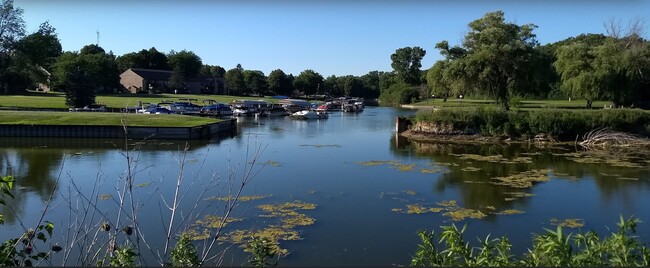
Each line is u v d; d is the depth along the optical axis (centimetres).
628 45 5488
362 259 1166
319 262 1141
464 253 580
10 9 6675
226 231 1363
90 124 4016
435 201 1789
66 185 1988
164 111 6075
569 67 5434
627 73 5131
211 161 2748
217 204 1680
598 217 1579
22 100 6378
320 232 1381
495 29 4731
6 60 6894
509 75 4806
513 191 1973
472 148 3553
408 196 1867
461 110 4275
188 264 683
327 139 4141
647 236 1335
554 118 3897
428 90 11331
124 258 602
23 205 1627
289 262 1138
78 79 5766
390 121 6594
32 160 2711
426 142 3931
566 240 516
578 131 3872
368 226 1448
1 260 553
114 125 3991
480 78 4747
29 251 596
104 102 7069
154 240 1248
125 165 2533
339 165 2656
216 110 6906
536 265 509
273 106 8375
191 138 4084
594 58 5450
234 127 5084
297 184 2086
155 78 12219
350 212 1609
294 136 4419
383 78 16025
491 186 2073
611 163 2756
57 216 1471
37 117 4222
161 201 1703
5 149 3212
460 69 4844
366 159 2914
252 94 13862
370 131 5000
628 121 3762
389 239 1324
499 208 1689
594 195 1894
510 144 3803
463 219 1543
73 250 1062
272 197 1819
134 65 14025
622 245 495
